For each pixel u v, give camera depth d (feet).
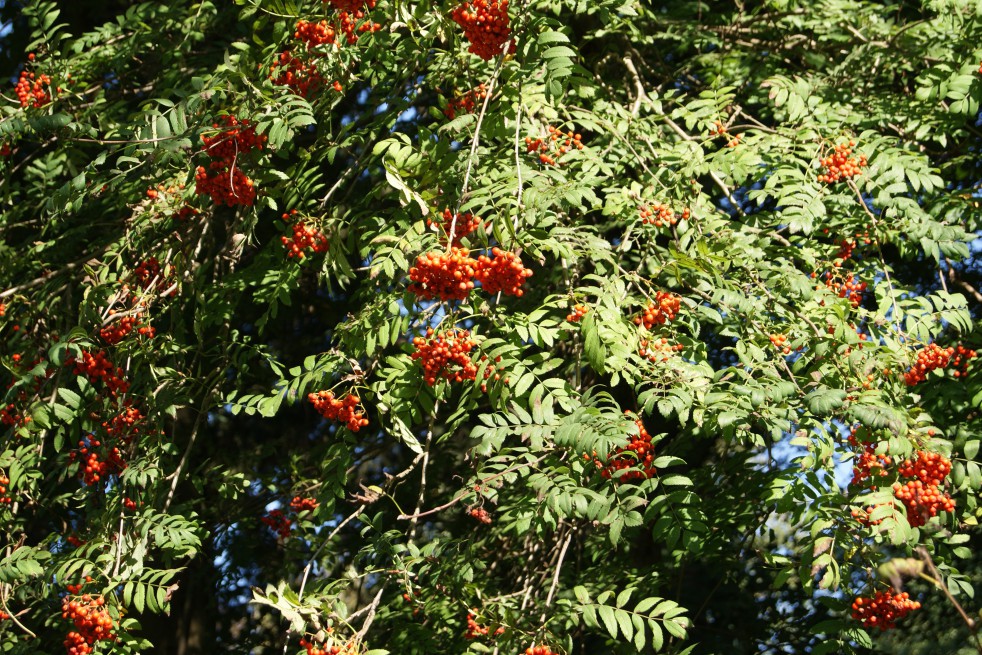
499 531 22.43
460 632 20.76
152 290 21.02
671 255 15.28
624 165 20.90
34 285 21.74
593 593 20.17
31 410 18.01
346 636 16.40
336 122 27.22
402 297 15.79
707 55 24.66
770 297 16.43
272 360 19.58
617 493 14.28
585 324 14.07
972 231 19.27
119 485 19.79
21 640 20.06
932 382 18.04
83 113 22.39
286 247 18.99
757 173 18.98
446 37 18.13
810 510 14.52
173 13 22.95
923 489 13.50
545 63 15.26
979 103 18.90
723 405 14.10
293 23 17.83
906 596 14.15
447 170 15.51
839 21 23.52
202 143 16.94
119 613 16.71
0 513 19.42
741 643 24.95
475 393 13.96
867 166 18.38
